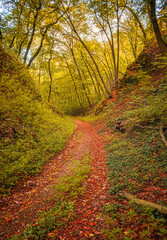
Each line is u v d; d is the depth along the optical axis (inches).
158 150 227.0
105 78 1397.6
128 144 307.9
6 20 533.3
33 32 595.8
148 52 663.8
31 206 183.3
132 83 655.1
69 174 262.2
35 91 606.9
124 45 1061.1
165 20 352.2
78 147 420.2
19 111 403.2
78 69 1206.3
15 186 217.6
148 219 125.6
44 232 140.3
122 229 126.8
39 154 315.0
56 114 725.9
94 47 1045.2
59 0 606.5
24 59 594.9
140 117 318.7
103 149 355.6
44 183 237.9
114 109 624.4
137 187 175.3
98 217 149.9
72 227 144.0
